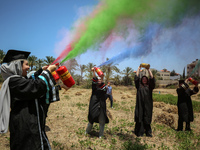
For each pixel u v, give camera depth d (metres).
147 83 5.20
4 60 2.00
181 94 5.97
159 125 6.43
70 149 4.03
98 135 5.10
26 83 1.83
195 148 4.51
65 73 2.56
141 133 5.13
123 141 4.72
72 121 6.44
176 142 4.91
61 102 11.38
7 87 1.82
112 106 10.66
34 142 1.84
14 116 1.87
